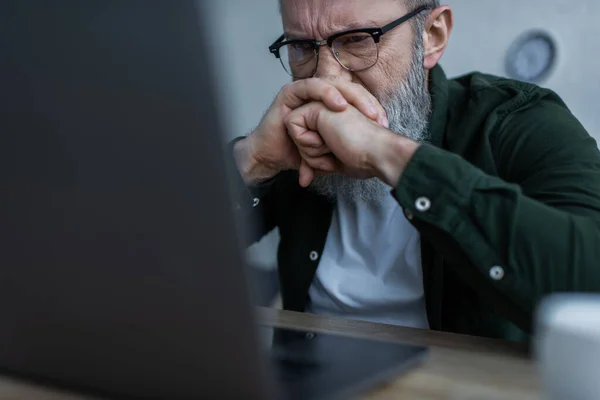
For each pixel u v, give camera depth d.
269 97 2.36
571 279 0.70
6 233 0.43
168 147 0.35
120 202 0.38
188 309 0.40
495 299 0.73
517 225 0.70
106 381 0.46
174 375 0.42
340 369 0.56
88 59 0.35
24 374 0.51
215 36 0.33
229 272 0.38
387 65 1.09
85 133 0.37
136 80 0.34
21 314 0.46
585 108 1.82
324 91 0.93
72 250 0.41
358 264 1.20
